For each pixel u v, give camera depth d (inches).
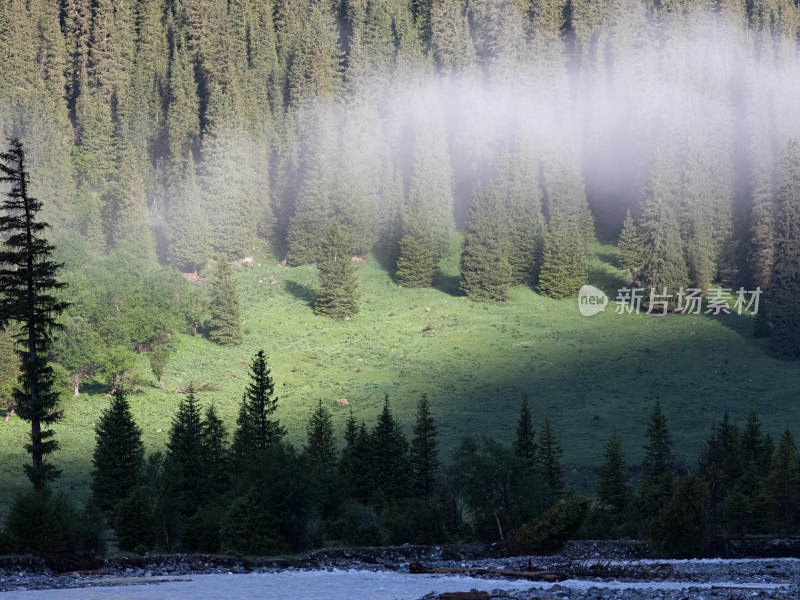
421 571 1934.1
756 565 2023.9
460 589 1628.9
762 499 2901.1
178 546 2453.2
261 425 3668.8
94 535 2139.5
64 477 3853.3
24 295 2336.4
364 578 1818.4
